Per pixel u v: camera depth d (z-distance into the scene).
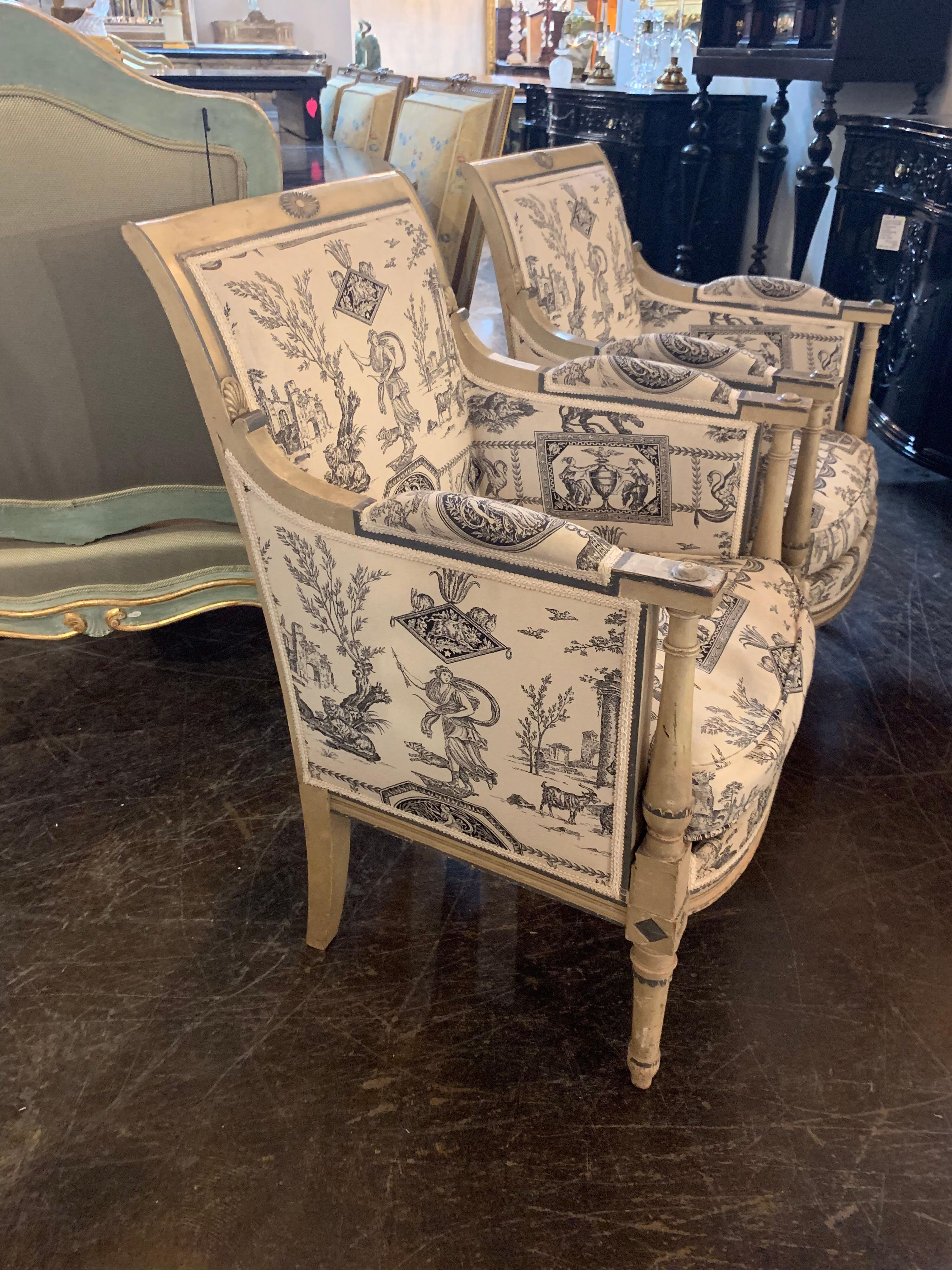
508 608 0.88
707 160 3.14
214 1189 1.02
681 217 3.28
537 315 1.67
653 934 0.99
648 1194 1.02
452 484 1.37
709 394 1.29
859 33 2.54
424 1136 1.08
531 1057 1.17
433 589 0.92
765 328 1.92
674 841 0.92
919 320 2.64
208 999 1.24
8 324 1.15
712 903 1.24
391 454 1.20
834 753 1.68
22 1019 1.20
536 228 1.71
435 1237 0.98
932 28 2.60
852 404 1.87
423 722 1.02
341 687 1.06
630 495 1.40
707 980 1.26
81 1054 1.16
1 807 1.55
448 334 1.34
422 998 1.24
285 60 3.38
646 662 0.84
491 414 1.43
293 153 2.57
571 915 1.37
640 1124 1.09
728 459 1.32
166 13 4.73
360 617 0.99
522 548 0.84
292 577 1.02
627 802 0.92
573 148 1.92
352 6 5.97
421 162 2.62
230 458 1.00
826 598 1.58
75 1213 1.00
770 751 1.02
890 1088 1.13
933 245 2.53
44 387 1.21
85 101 1.05
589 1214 1.00
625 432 1.36
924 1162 1.05
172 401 1.27
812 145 2.83
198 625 2.07
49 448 1.26
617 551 0.83
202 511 1.38
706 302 1.97
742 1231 0.98
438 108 2.57
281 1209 1.01
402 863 1.46
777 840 1.49
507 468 1.46
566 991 1.25
